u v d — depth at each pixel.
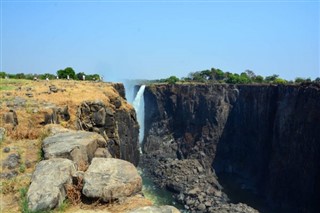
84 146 17.98
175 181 82.69
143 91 121.06
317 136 69.00
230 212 64.50
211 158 102.94
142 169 95.75
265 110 89.38
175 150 110.06
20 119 24.44
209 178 87.81
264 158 88.75
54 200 12.99
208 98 106.38
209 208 67.12
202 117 107.81
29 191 13.47
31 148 19.89
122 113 46.75
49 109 26.48
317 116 69.19
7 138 21.02
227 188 86.44
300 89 75.56
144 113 120.75
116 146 38.53
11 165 17.22
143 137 119.75
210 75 164.62
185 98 112.06
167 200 73.94
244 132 98.00
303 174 71.88
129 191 13.80
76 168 16.02
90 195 13.36
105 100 39.44
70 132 21.22
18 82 49.81
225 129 103.69
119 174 14.52
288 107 78.06
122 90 63.22
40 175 14.36
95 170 14.75
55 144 18.19
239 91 101.75
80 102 34.50
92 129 34.91
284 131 78.56
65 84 46.66
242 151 98.25
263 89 90.62
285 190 75.88
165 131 114.31
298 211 71.06
